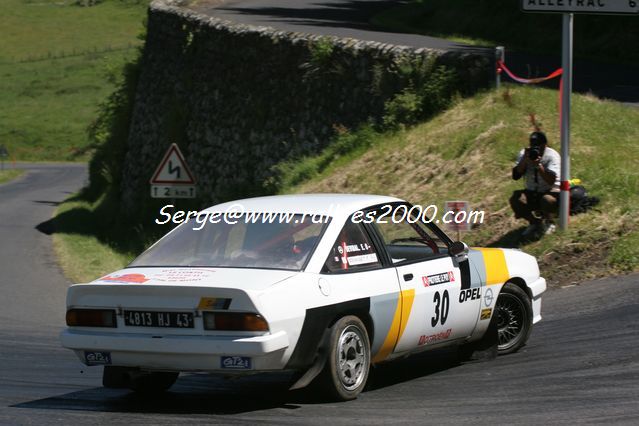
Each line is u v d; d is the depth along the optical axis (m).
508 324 14.84
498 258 14.70
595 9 22.16
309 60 45.31
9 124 180.12
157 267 12.09
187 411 11.63
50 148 169.38
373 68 40.34
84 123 180.75
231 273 11.52
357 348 11.98
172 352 11.01
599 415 10.72
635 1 22.08
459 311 13.68
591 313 17.27
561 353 14.37
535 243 22.61
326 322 11.49
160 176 34.50
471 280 13.95
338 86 42.84
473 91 35.16
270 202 13.15
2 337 19.95
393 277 12.58
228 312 10.88
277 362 11.03
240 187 50.56
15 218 77.50
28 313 25.05
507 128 29.89
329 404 11.77
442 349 15.76
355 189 32.50
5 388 13.54
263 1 81.69
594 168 25.28
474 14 64.25
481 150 29.30
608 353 14.00
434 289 13.19
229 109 54.41
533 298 15.36
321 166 39.16
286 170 42.84
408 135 34.44
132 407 11.96
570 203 23.06
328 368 11.55
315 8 75.44
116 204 76.31
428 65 37.16
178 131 61.91
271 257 11.84
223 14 68.62
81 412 11.59
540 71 42.56
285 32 48.69
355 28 59.50
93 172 94.31
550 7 22.22
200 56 60.22
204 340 10.90
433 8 69.06
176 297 11.09
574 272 20.84
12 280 34.25
